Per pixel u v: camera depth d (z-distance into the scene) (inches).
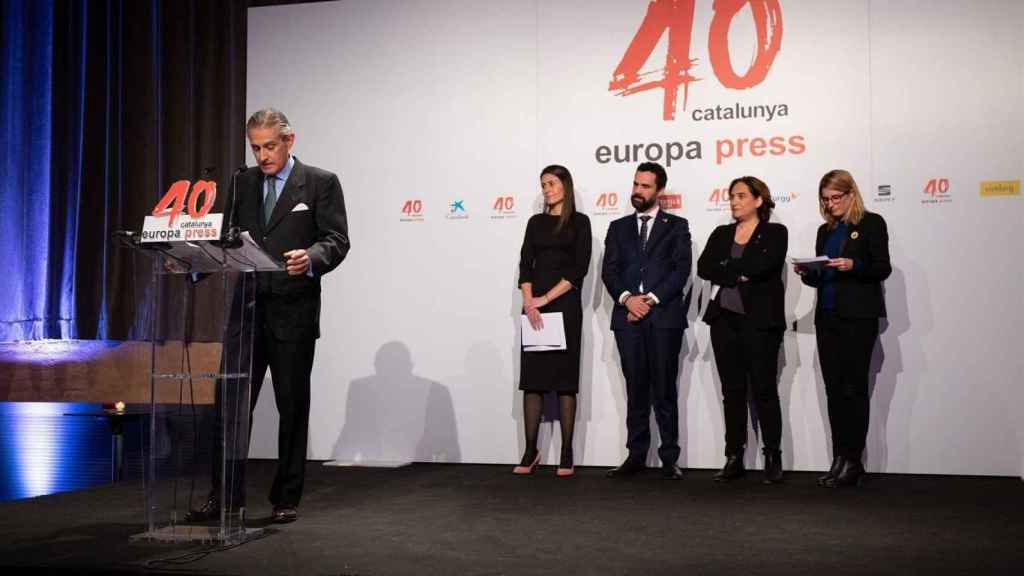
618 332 178.1
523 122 198.7
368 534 121.6
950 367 177.9
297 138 209.0
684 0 191.9
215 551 110.8
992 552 108.9
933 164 180.4
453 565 103.3
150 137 224.8
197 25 222.8
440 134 202.4
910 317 180.1
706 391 187.2
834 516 133.4
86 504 147.6
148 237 107.3
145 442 187.9
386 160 204.5
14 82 231.6
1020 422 174.4
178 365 116.0
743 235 172.7
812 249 184.9
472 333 198.7
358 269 204.2
